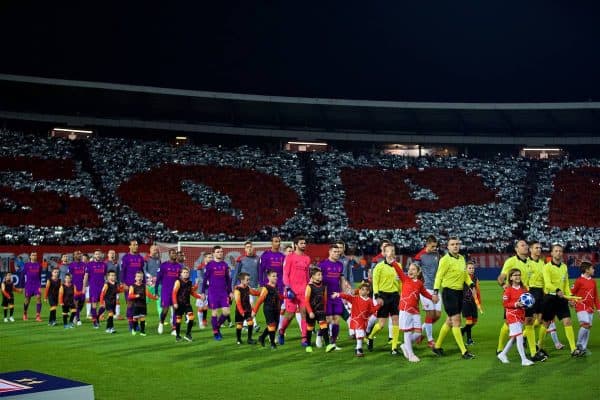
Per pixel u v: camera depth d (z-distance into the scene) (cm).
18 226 3947
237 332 1455
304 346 1389
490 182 5347
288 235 4475
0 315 2302
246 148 5478
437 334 1574
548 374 1028
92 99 5159
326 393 897
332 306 1384
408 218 4828
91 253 3875
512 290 1144
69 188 4412
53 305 1925
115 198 4431
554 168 5512
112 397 880
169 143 5375
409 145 5916
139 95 5231
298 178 5166
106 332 1702
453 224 4781
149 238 4122
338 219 4734
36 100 5056
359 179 5262
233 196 4756
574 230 4734
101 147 4991
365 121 5762
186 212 4462
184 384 969
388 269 1301
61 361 1202
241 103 5503
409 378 1004
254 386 950
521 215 4928
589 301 1220
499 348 1229
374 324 1353
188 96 5291
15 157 4588
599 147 5816
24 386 671
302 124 5734
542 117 5703
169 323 1931
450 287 1220
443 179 5353
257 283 1811
